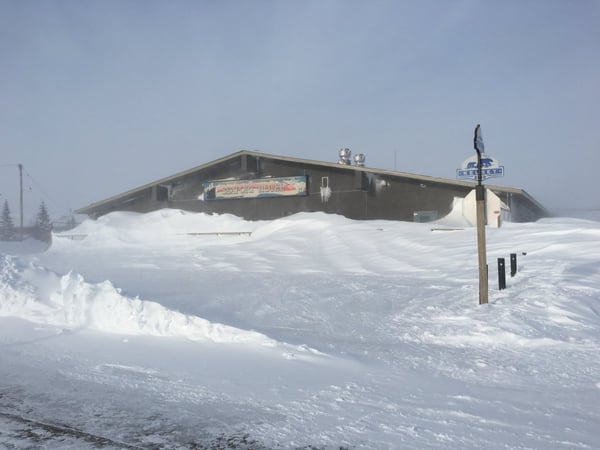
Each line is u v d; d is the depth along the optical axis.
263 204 36.31
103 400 5.11
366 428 4.33
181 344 7.47
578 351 7.21
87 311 8.71
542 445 3.96
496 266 16.27
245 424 4.45
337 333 8.67
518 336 7.90
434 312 10.29
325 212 34.25
